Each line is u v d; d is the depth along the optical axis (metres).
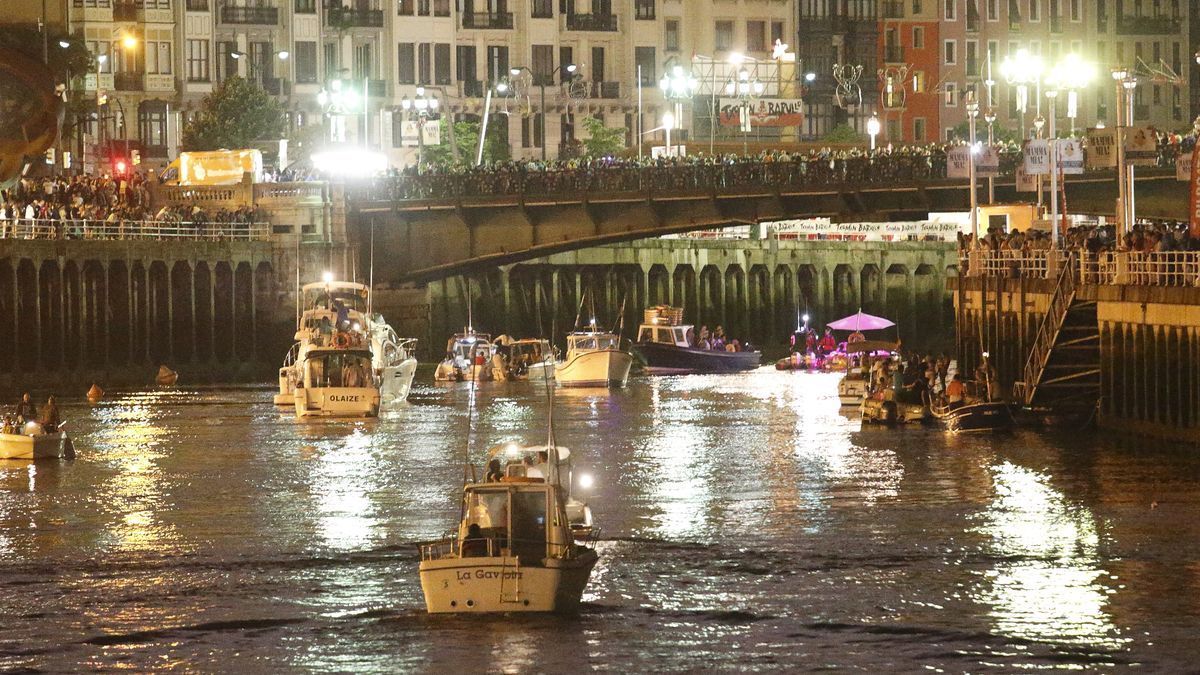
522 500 139.62
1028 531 167.38
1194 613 139.62
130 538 170.88
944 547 161.62
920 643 133.38
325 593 148.38
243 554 163.12
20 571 157.50
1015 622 138.00
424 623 138.38
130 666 130.75
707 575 152.62
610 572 153.25
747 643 133.38
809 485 196.00
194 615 142.38
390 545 166.25
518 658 129.75
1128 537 163.88
